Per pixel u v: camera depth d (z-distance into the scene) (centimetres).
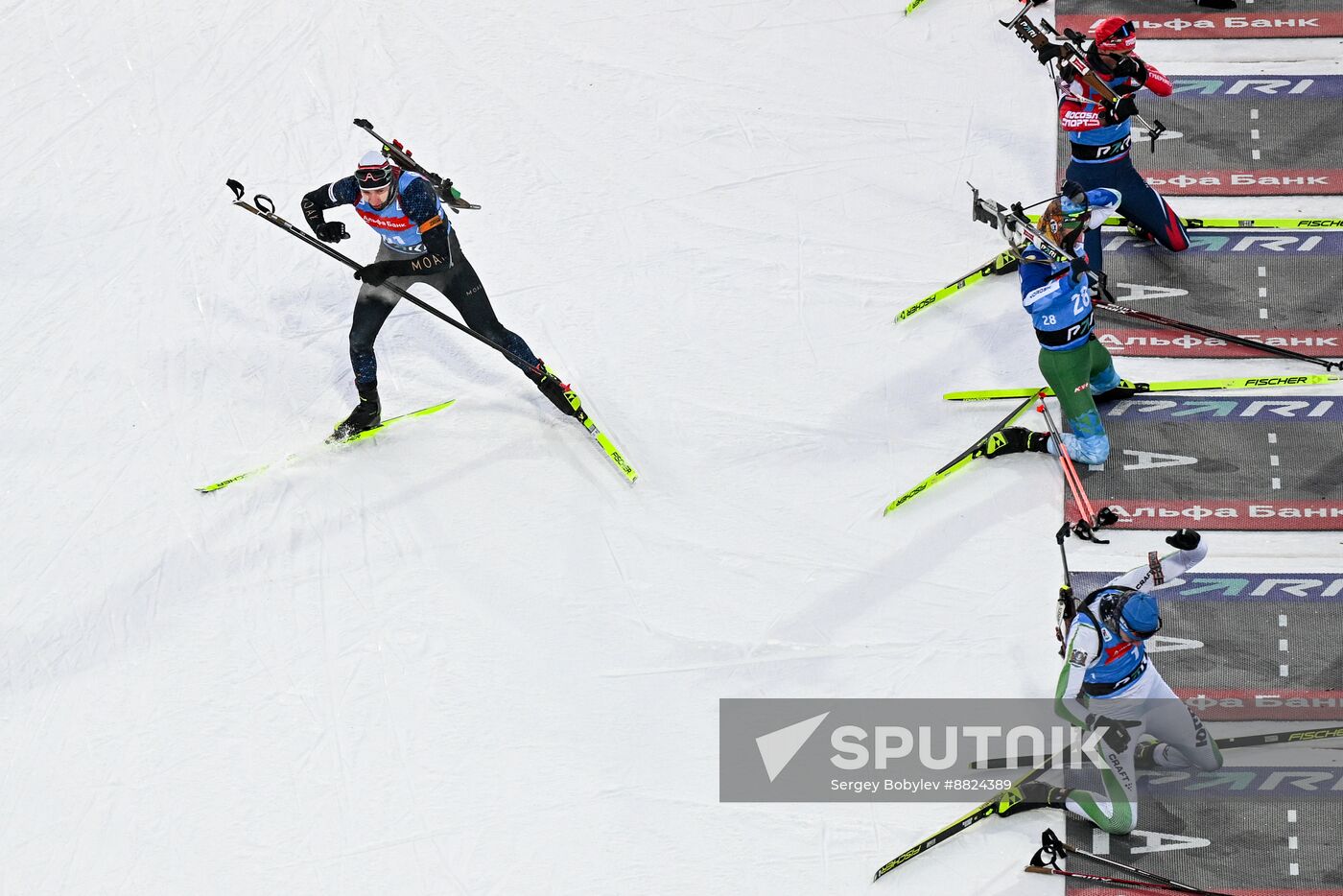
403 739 2117
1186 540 1803
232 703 2184
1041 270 2134
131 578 2370
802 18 3281
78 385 2705
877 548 2281
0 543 2447
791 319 2655
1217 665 2073
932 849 1927
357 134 3153
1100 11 3112
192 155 3164
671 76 3192
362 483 2477
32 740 2167
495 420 2555
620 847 1970
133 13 3578
